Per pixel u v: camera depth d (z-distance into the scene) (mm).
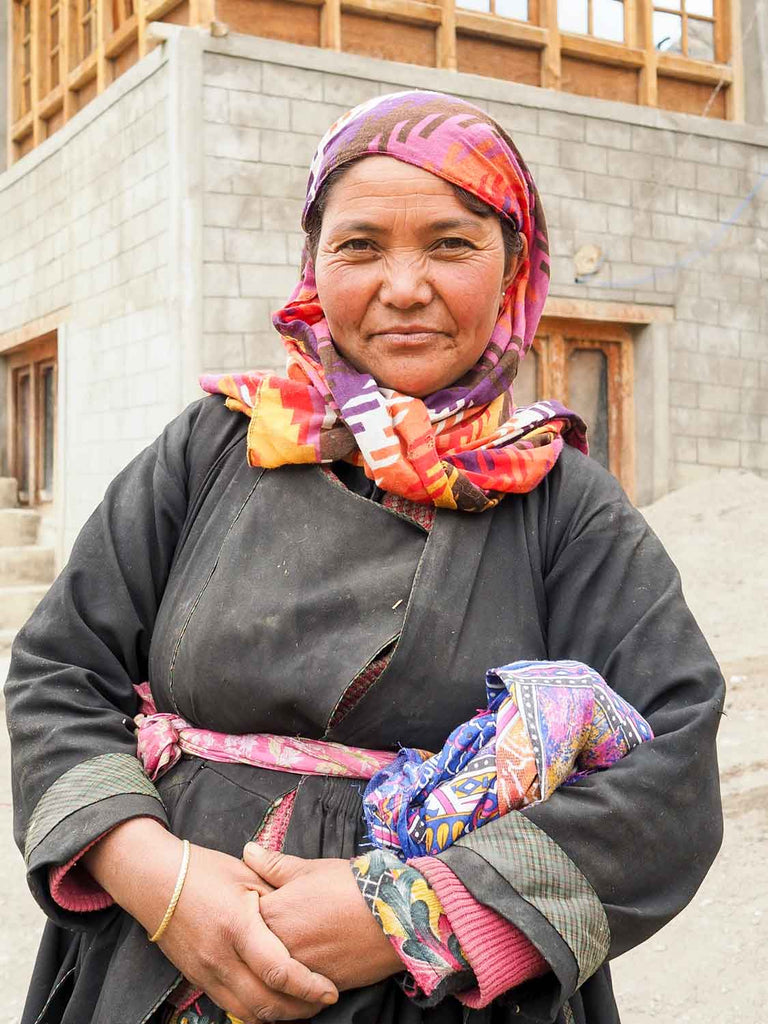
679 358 8047
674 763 1132
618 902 1091
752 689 4434
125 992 1155
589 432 8055
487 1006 1154
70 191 7742
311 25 6770
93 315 7430
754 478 7652
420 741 1225
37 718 1244
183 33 6168
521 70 7566
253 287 6398
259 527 1293
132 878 1114
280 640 1219
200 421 1423
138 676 1404
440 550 1240
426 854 1107
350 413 1252
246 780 1224
